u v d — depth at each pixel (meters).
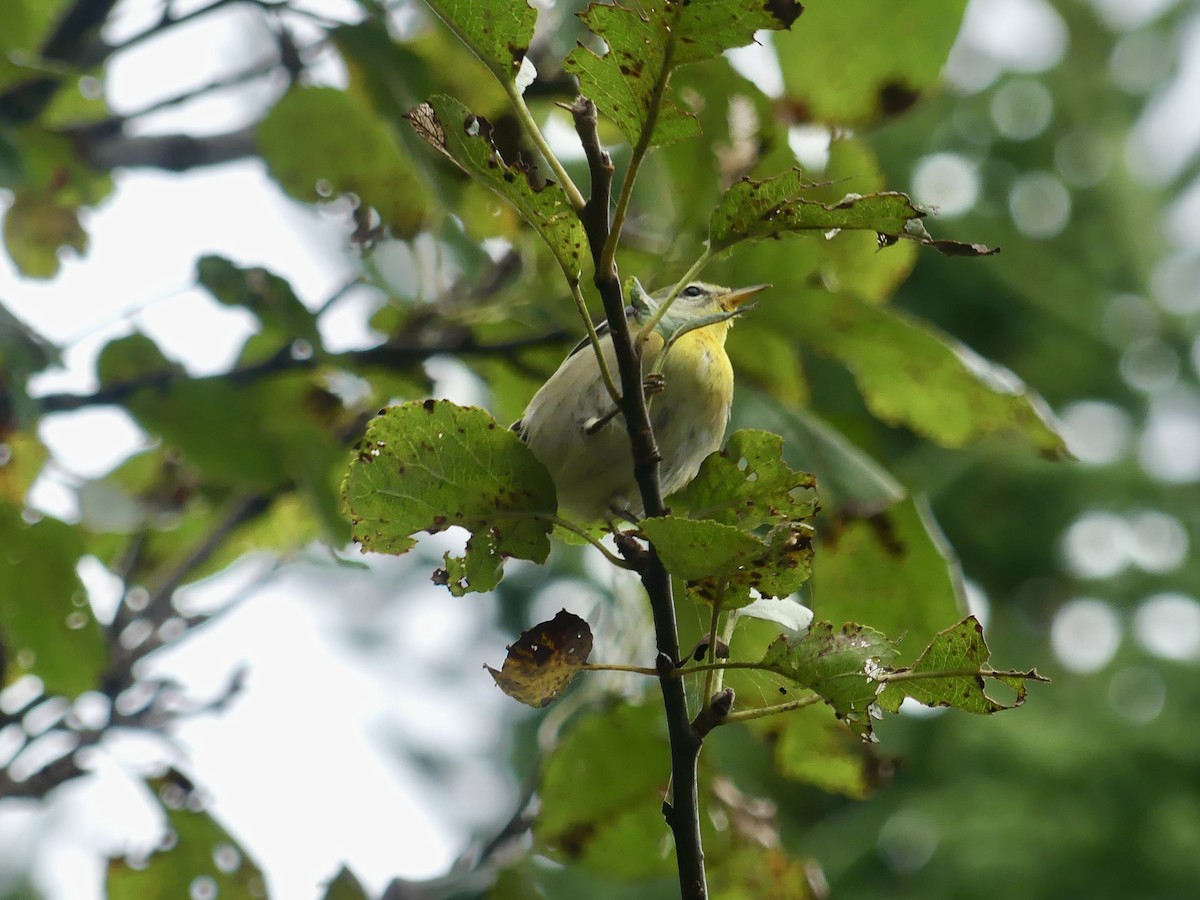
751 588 4.18
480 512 4.27
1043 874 14.42
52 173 7.68
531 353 7.78
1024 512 17.52
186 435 7.18
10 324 6.49
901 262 7.29
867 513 6.88
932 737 15.89
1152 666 16.33
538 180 3.93
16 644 6.84
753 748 15.91
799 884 7.08
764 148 7.01
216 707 7.59
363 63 6.96
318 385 8.13
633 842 7.07
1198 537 17.59
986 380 7.04
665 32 3.65
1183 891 14.23
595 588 7.32
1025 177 19.03
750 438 4.02
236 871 7.68
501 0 3.73
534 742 17.25
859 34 7.02
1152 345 18.92
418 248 7.97
